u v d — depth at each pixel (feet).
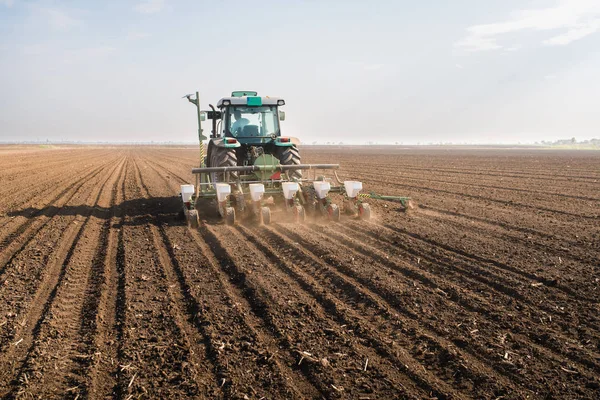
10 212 32.01
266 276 17.03
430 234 23.35
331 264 18.45
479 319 13.12
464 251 19.90
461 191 41.81
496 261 18.34
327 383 10.14
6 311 14.12
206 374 10.61
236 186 30.40
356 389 9.94
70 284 16.48
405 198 31.14
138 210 32.89
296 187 27.63
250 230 25.23
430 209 31.91
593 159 100.01
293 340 12.08
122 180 55.93
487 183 49.06
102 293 15.51
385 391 9.86
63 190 45.11
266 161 29.43
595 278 16.19
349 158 115.24
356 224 26.23
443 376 10.41
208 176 34.19
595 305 13.79
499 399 9.46
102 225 27.53
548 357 10.98
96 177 60.08
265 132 33.14
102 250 21.31
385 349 11.51
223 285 16.26
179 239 23.43
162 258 19.81
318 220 27.89
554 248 20.40
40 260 19.48
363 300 14.66
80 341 12.23
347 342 11.91
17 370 10.83
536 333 12.16
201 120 34.53
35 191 44.16
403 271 17.40
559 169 69.00
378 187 45.42
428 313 13.57
